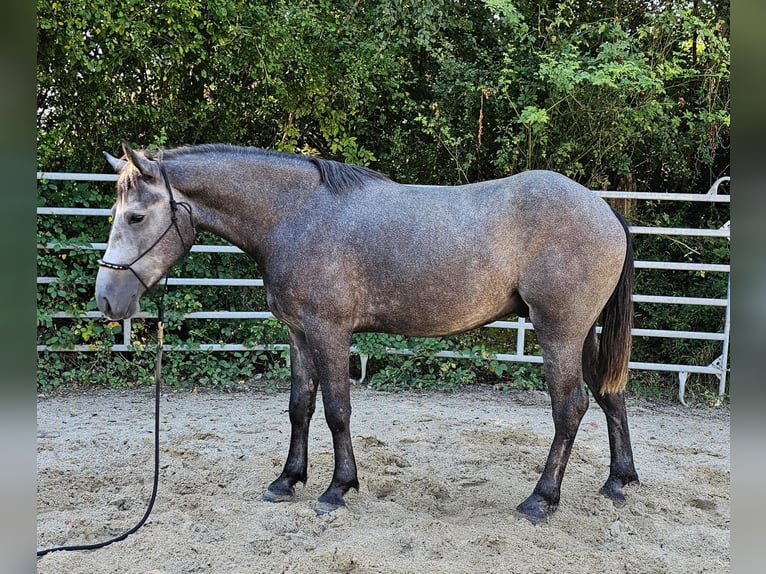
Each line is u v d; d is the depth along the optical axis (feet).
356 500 11.12
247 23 20.30
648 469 13.38
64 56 19.49
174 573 8.63
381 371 20.57
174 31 19.76
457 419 17.02
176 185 10.46
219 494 11.55
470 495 11.75
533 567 8.84
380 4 20.97
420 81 23.77
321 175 10.91
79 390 19.17
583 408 10.36
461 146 22.66
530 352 21.44
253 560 9.01
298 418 11.45
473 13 22.85
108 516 10.36
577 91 20.43
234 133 22.43
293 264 10.43
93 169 20.83
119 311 10.04
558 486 10.53
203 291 20.70
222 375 20.12
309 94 21.31
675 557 9.36
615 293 10.81
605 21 21.12
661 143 21.63
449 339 21.01
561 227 10.08
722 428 17.08
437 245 10.25
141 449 14.02
